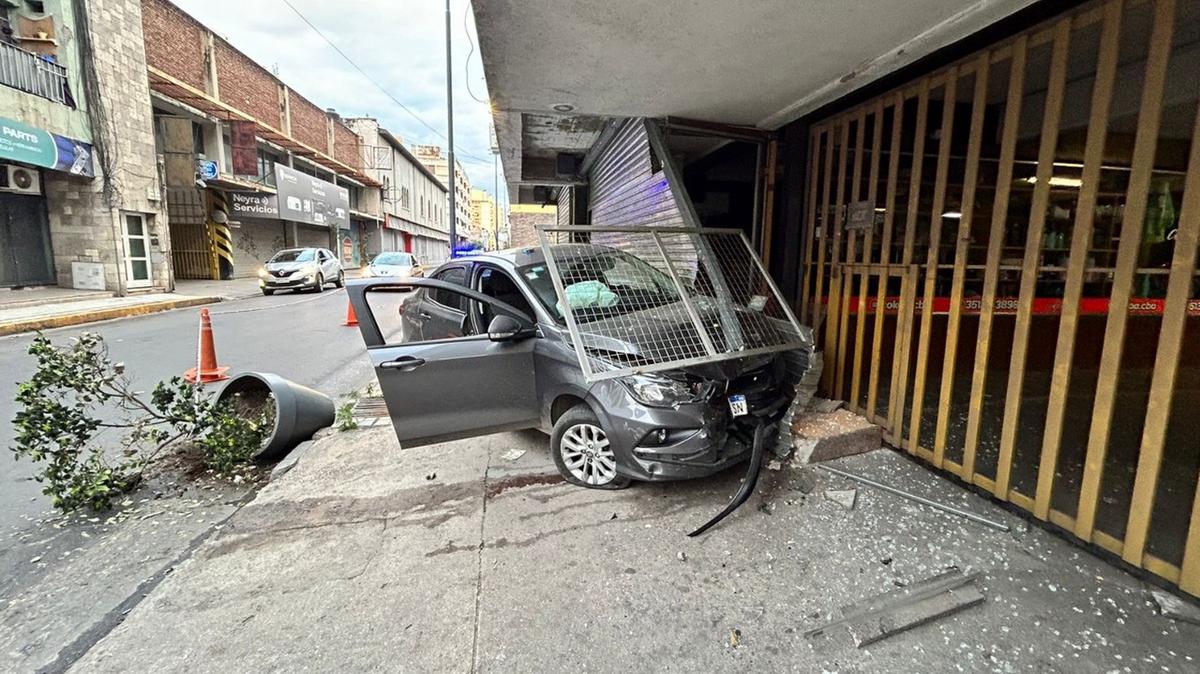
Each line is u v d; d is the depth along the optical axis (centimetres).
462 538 291
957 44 324
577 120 628
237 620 231
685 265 459
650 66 369
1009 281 532
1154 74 229
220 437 385
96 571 271
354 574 261
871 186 407
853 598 239
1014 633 217
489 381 355
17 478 374
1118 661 202
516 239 2533
